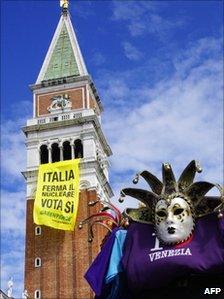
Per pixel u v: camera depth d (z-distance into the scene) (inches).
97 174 4106.8
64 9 5211.6
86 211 3882.9
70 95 4468.5
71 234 3814.0
